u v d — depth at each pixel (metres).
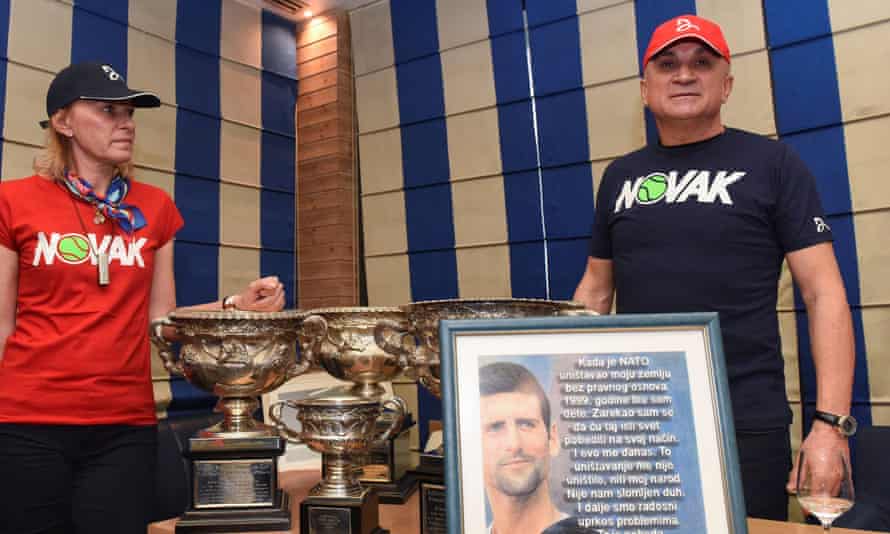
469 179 2.56
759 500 1.28
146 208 1.47
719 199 1.36
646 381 0.68
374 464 1.17
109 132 1.37
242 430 1.06
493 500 0.65
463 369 0.69
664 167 1.46
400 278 2.72
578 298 1.67
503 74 2.50
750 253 1.34
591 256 1.66
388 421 1.17
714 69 1.40
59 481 1.28
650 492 0.65
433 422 1.77
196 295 2.52
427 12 2.69
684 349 0.69
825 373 1.23
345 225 2.83
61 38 2.17
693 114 1.39
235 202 2.69
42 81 2.12
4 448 1.24
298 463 1.54
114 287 1.37
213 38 2.66
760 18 2.01
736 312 1.33
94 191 1.41
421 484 0.92
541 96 2.41
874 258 1.83
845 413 1.20
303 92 2.96
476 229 2.54
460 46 2.60
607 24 2.28
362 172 2.85
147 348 1.44
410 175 2.71
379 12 2.82
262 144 2.82
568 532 0.64
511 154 2.47
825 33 1.91
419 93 2.70
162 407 2.30
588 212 2.30
